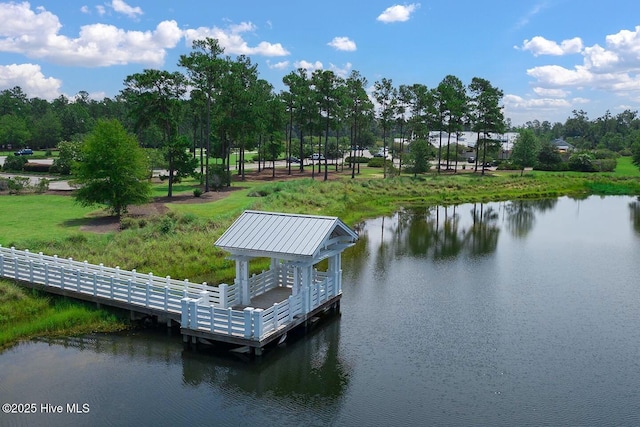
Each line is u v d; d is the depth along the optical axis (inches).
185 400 703.7
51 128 5177.2
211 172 2507.4
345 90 3100.4
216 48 2319.1
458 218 2212.1
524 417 677.9
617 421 673.0
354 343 903.1
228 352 839.7
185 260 1270.9
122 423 643.5
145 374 769.6
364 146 5693.9
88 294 967.0
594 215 2304.4
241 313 820.6
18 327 887.1
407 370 805.9
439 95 3585.1
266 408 690.8
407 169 3467.0
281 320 863.7
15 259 1034.1
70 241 1307.8
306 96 3171.8
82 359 808.9
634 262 1476.4
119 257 1221.7
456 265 1434.5
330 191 2428.6
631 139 6560.0
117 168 1596.9
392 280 1282.0
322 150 4911.4
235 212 1737.2
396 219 2167.8
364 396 726.5
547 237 1823.3
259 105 2829.7
